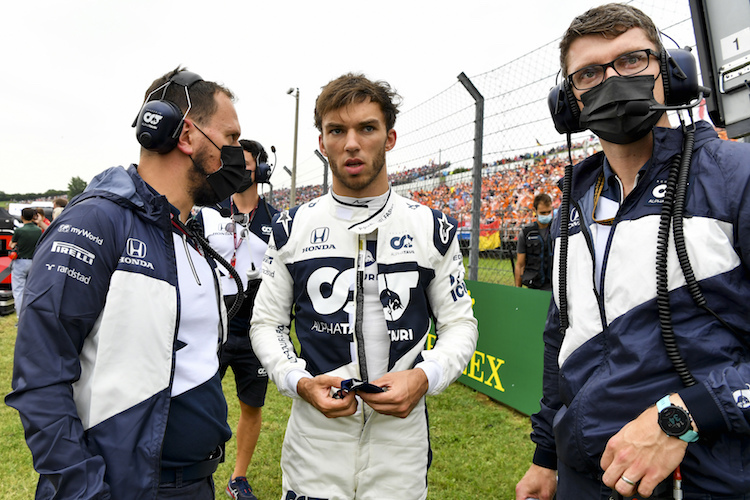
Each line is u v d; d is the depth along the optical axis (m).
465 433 3.17
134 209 1.07
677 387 0.91
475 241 3.93
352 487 1.30
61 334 0.91
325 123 1.35
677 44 1.12
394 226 1.39
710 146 0.96
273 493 2.53
